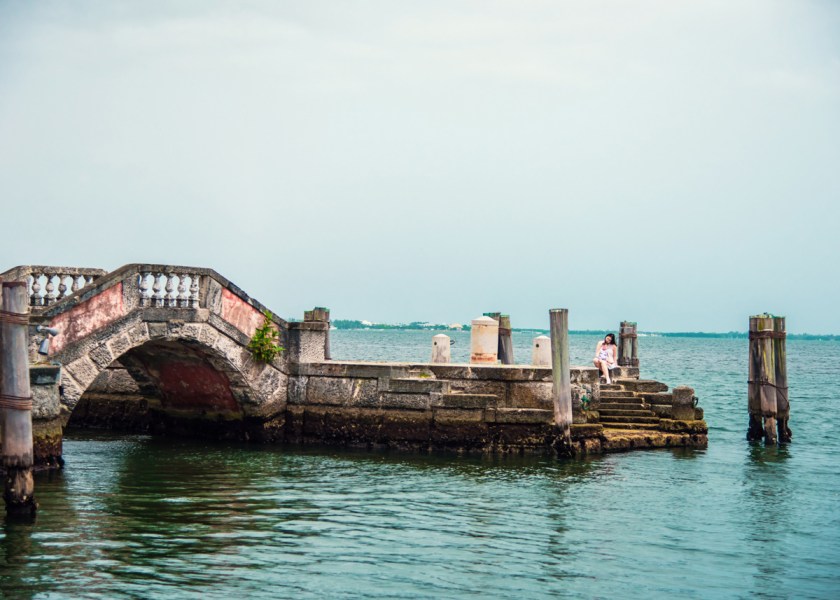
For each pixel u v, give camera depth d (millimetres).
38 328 22203
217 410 28797
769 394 31141
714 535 18859
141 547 16609
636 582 15734
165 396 29656
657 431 29531
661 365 100500
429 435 26859
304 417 28109
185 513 19172
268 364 27812
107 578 14898
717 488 23406
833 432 36844
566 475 24125
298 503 20469
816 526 19750
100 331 23516
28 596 13977
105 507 19359
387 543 17547
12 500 17750
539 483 23141
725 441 32031
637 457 27203
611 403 30750
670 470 25516
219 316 26375
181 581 14922
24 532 17172
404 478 23375
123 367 31281
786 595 15227
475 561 16594
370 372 27422
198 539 17297
